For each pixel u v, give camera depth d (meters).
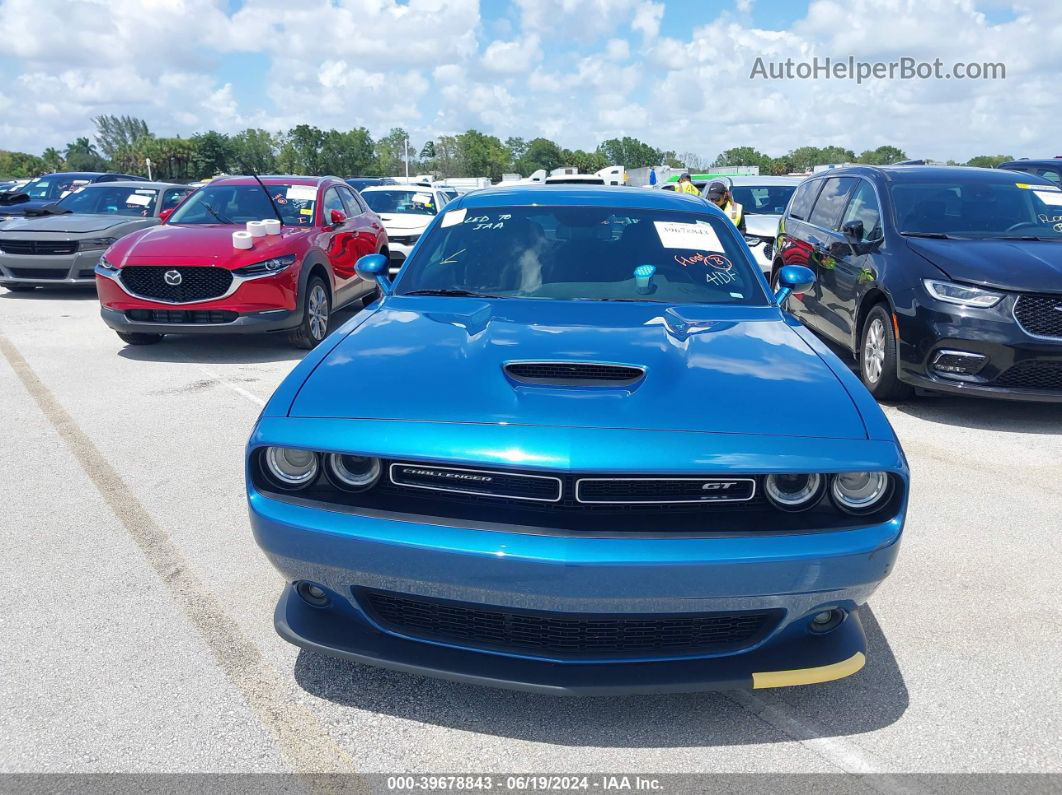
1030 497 4.32
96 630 2.87
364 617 2.37
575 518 2.19
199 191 8.62
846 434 2.30
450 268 3.65
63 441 4.95
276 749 2.28
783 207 12.23
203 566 3.37
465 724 2.41
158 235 7.52
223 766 2.21
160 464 4.57
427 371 2.53
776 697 2.58
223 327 7.12
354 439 2.26
